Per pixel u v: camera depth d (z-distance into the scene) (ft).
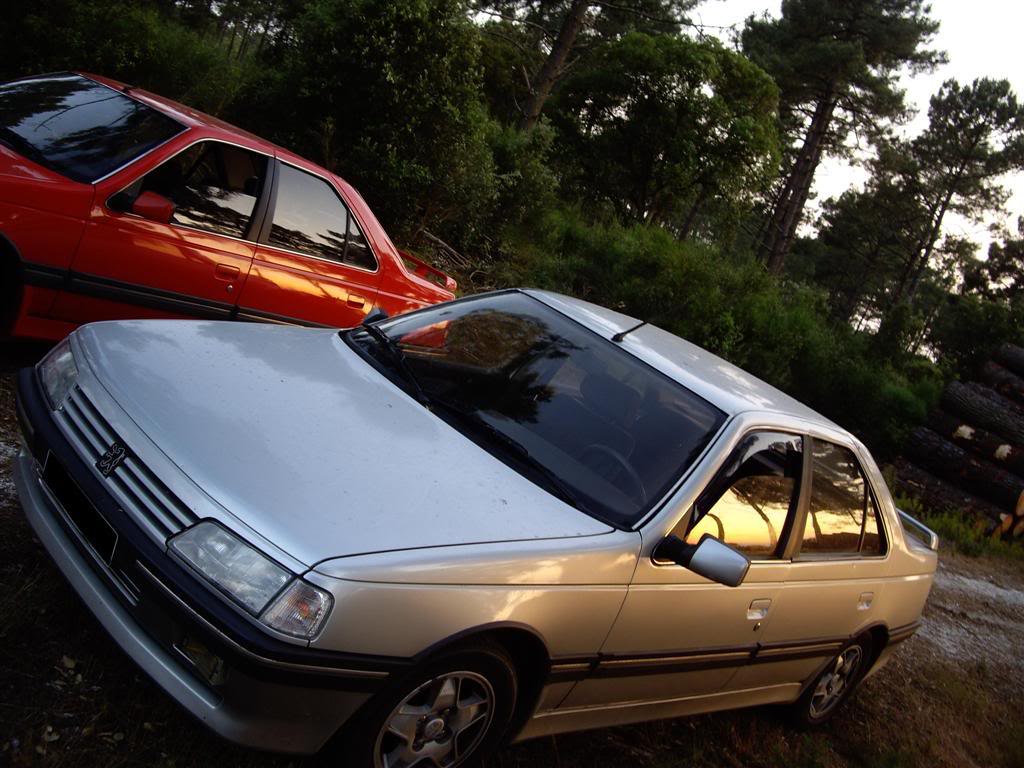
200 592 8.46
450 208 43.62
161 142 17.13
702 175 81.35
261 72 42.98
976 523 47.88
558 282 51.42
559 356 13.28
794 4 126.62
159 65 39.14
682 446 12.24
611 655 11.10
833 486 14.85
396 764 9.47
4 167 15.28
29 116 17.34
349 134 40.40
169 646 8.73
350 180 40.40
